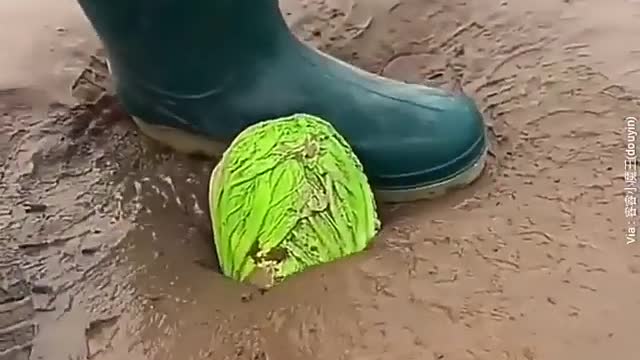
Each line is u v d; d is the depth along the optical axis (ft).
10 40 4.49
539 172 3.54
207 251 3.38
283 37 3.51
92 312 3.16
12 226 3.52
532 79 4.04
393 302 3.03
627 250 3.15
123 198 3.63
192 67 3.47
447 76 4.15
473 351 2.85
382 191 3.50
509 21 4.41
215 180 3.24
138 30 3.39
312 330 2.97
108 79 4.19
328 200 3.21
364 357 2.87
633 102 3.84
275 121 3.28
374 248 3.26
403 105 3.48
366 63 4.30
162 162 3.78
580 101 3.88
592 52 4.15
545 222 3.29
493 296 3.02
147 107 3.68
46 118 4.03
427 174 3.44
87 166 3.80
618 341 2.85
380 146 3.43
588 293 3.00
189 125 3.66
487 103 3.94
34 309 3.18
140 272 3.30
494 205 3.41
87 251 3.40
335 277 3.14
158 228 3.49
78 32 4.51
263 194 3.17
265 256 3.16
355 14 4.59
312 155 3.22
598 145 3.64
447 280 3.09
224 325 3.03
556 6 4.46
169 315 3.10
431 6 4.57
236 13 3.34
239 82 3.51
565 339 2.86
